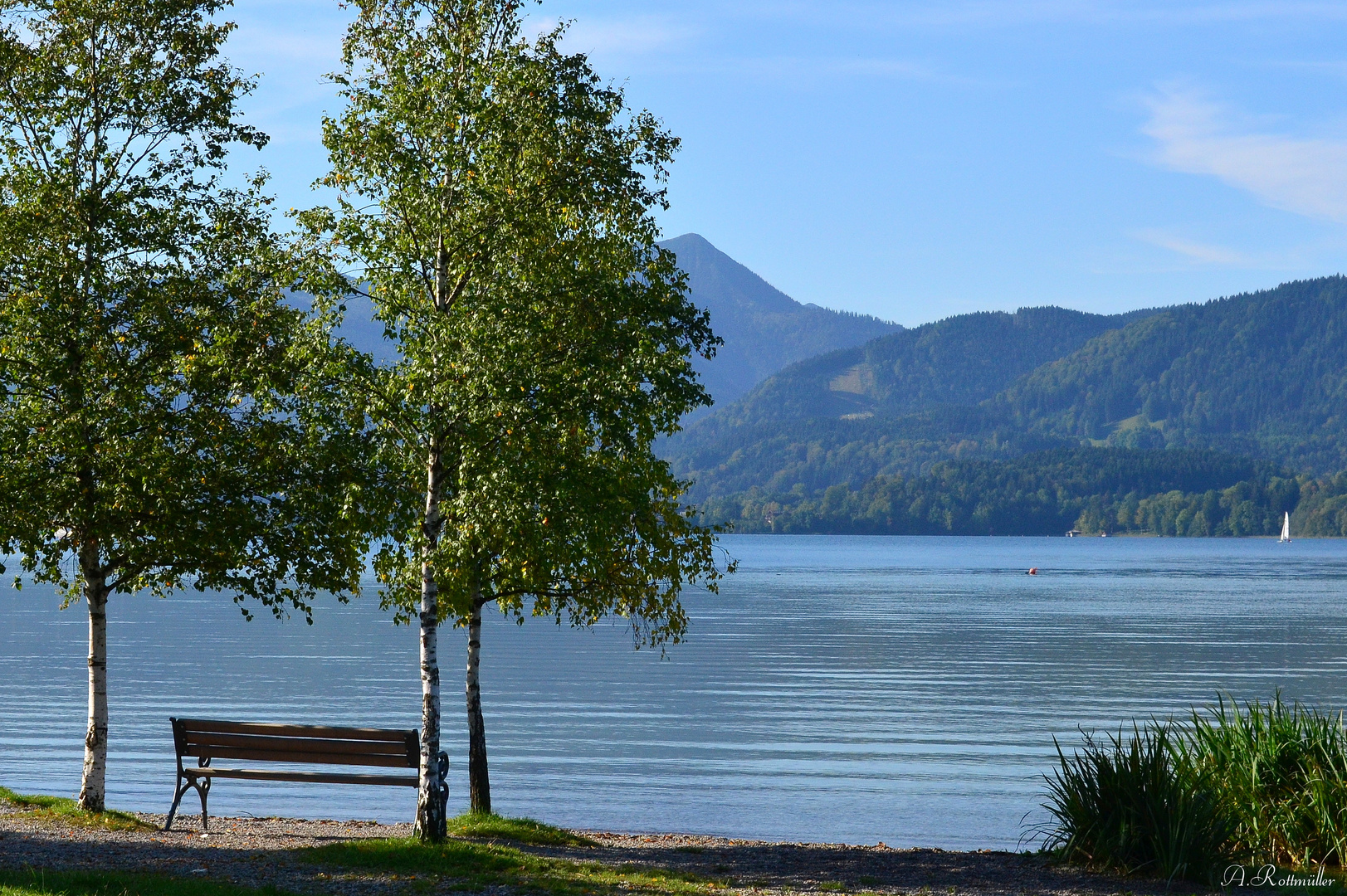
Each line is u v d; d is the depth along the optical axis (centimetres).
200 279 1457
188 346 1416
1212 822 1252
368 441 1370
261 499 1473
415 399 1259
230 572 1497
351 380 1291
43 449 1342
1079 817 1305
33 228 1378
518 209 1293
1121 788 1282
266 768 2525
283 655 4738
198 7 1510
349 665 4388
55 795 2128
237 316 1435
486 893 1071
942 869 1286
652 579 1548
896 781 2431
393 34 1353
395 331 1349
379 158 1319
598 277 1346
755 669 4462
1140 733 2981
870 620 6956
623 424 1313
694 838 1611
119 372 1383
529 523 1237
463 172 1315
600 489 1286
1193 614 7481
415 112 1320
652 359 1317
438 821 1309
